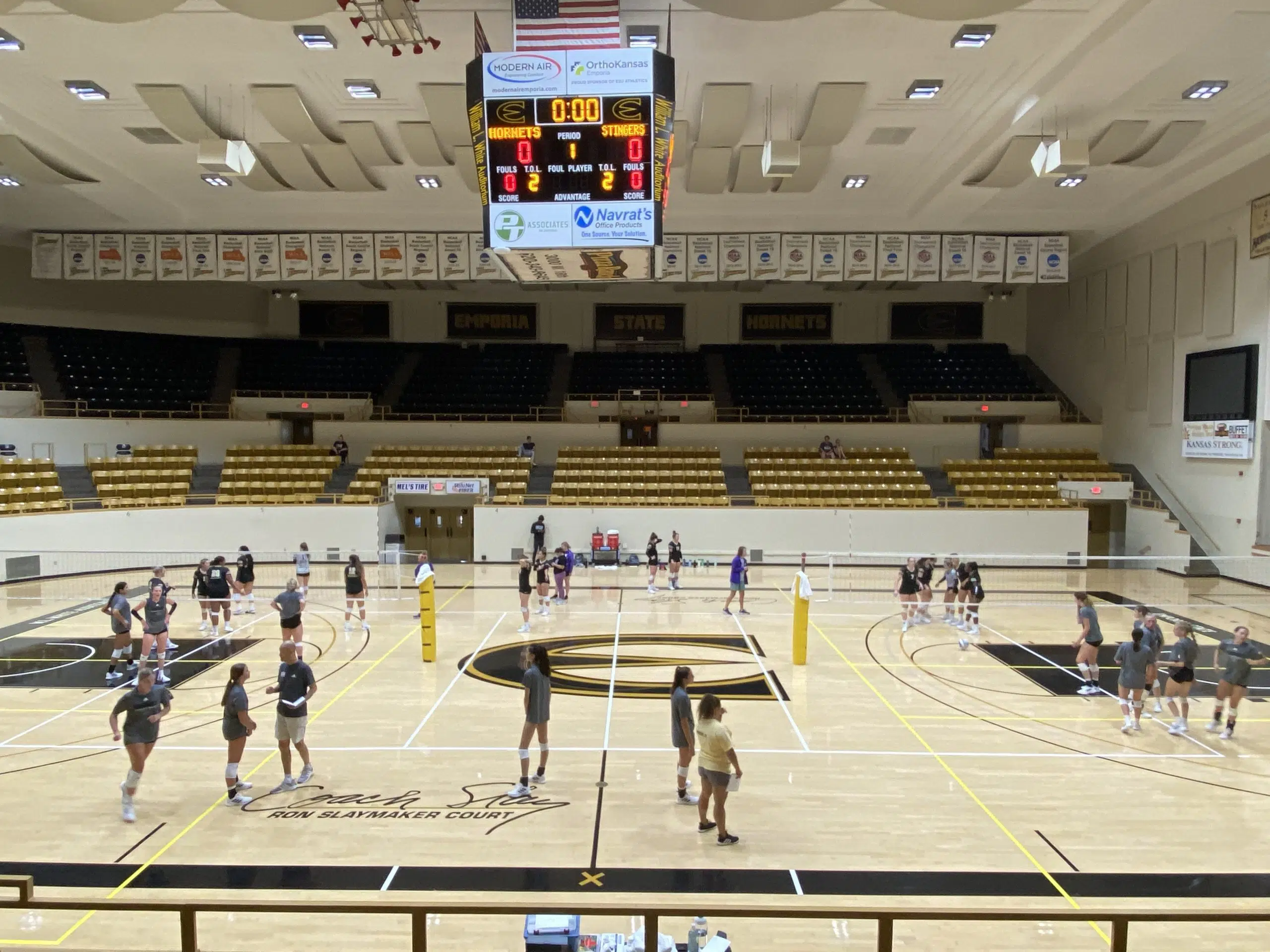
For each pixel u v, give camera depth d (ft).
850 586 73.05
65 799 29.63
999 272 85.76
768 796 30.04
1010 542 84.69
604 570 80.28
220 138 64.18
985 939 21.85
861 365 118.42
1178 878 24.82
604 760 33.37
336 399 107.34
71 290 103.35
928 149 67.82
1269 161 68.85
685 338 123.13
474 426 103.24
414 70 54.85
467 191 77.20
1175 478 84.12
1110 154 65.41
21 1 44.55
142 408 100.42
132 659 47.88
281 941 21.56
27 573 73.20
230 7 44.75
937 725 37.63
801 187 74.28
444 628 56.24
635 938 19.08
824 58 52.80
